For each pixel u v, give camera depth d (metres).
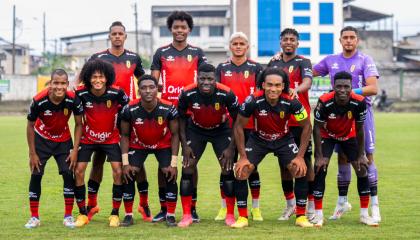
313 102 38.41
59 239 6.25
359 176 7.15
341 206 7.53
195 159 7.30
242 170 6.98
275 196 9.23
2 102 46.03
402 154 15.49
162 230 6.78
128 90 8.01
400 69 59.16
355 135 7.18
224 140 7.34
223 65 7.84
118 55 7.98
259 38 43.75
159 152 7.26
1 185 10.35
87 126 7.17
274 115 6.90
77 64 66.25
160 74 8.12
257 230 6.73
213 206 8.49
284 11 43.38
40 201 8.80
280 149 7.12
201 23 63.16
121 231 6.71
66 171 7.05
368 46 62.25
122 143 7.16
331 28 43.59
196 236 6.38
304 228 6.84
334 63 7.84
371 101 7.65
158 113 7.02
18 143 19.12
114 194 7.17
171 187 7.13
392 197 8.95
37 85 47.31
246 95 7.74
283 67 7.75
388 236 6.32
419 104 48.31
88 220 7.32
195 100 7.07
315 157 7.16
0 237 6.36
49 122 6.97
